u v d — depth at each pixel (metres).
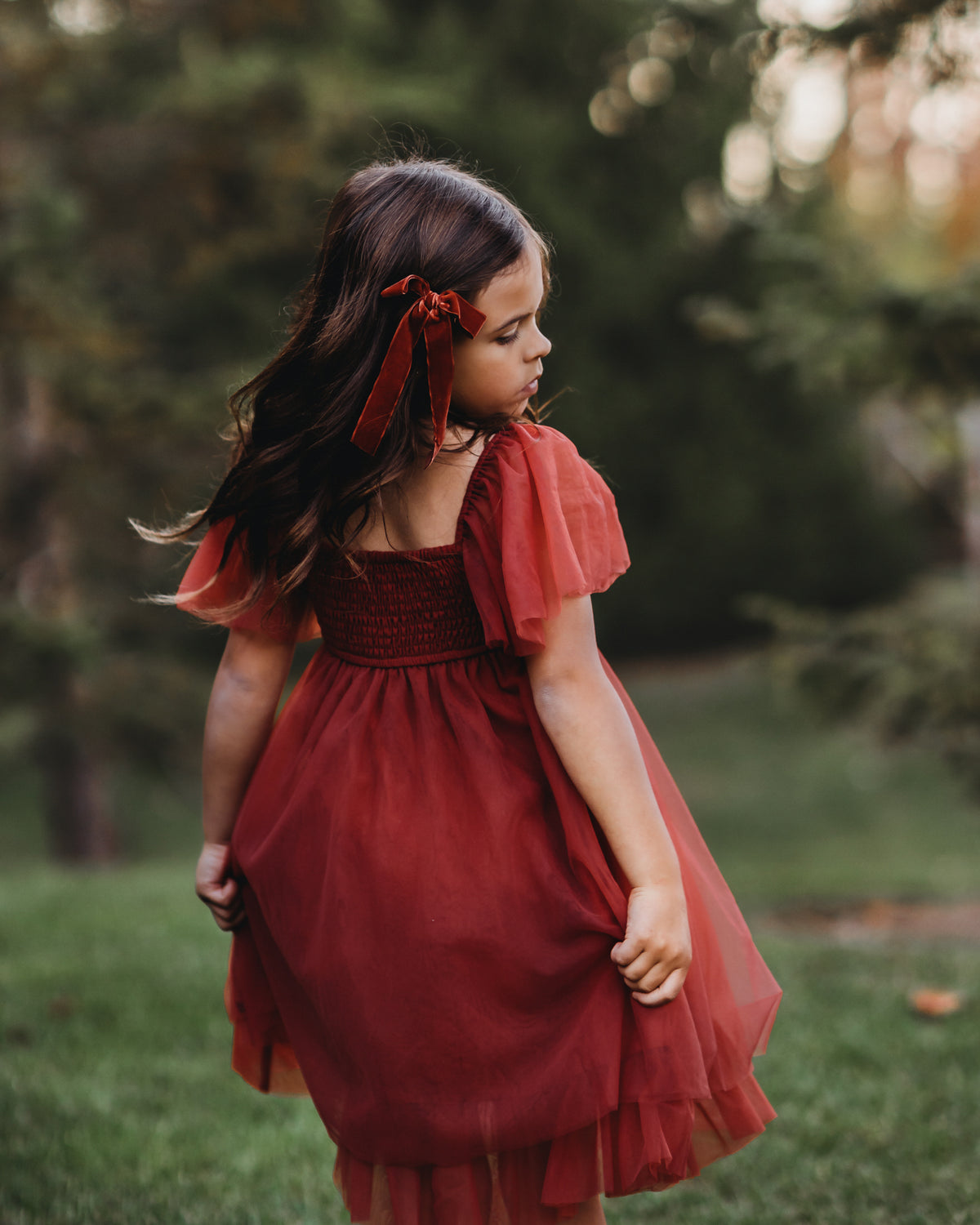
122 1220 2.51
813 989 4.53
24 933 5.41
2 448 11.40
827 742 16.47
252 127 10.80
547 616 1.72
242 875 2.02
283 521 1.89
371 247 1.78
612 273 17.27
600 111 17.67
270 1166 2.84
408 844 1.74
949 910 7.52
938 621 7.28
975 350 6.16
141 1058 3.64
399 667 1.85
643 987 1.69
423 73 15.95
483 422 1.83
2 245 9.14
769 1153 2.87
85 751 11.63
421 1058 1.71
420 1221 1.77
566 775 1.76
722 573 18.25
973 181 12.88
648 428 17.81
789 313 6.71
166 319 13.91
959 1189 2.60
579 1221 1.80
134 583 12.01
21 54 10.02
